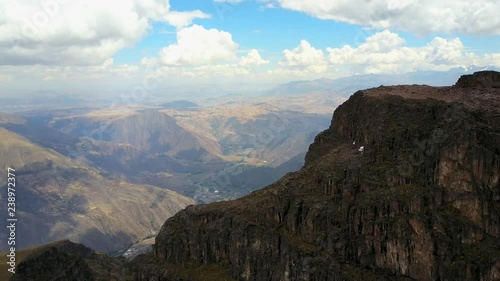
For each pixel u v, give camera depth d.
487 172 116.69
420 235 112.19
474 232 110.31
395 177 126.06
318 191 143.50
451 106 135.12
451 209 115.75
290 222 139.25
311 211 134.88
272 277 134.62
